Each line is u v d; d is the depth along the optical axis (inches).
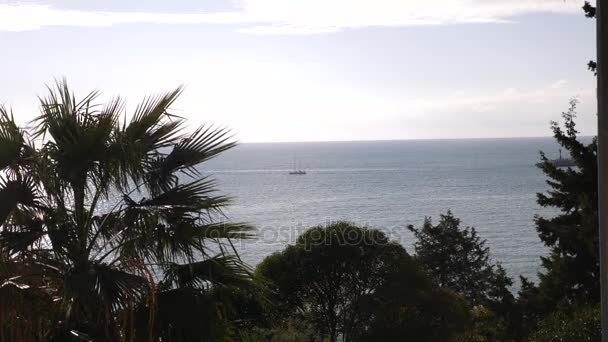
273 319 622.8
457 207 4306.1
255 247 1845.5
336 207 4180.6
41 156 234.8
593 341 436.5
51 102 243.0
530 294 1077.1
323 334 651.5
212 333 240.4
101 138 231.6
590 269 923.4
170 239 241.1
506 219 3659.0
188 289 238.5
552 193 1012.5
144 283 221.8
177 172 252.4
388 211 4005.9
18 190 230.5
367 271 651.5
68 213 245.9
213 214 262.5
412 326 640.4
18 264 227.5
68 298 217.9
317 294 652.1
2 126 235.8
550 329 477.7
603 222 139.4
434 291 665.6
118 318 230.1
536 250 2600.9
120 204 246.8
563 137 861.2
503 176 7258.9
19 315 222.8
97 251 243.9
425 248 1681.8
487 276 1619.1
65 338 229.0
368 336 642.8
